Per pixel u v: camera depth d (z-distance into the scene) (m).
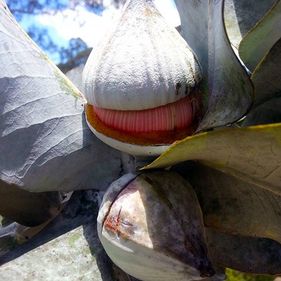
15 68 0.12
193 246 0.10
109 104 0.10
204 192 0.11
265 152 0.09
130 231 0.10
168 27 0.10
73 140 0.12
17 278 0.11
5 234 0.13
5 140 0.12
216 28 0.10
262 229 0.11
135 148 0.11
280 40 0.10
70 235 0.12
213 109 0.11
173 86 0.10
